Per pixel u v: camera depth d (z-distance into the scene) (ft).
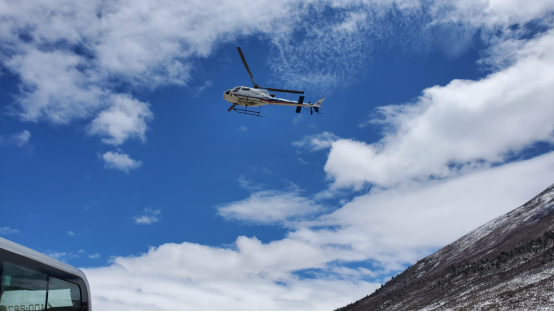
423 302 563.07
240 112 236.63
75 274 52.49
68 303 49.08
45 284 47.52
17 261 45.65
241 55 216.13
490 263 602.44
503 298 384.47
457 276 631.15
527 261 505.66
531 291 367.45
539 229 630.74
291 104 242.78
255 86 230.48
